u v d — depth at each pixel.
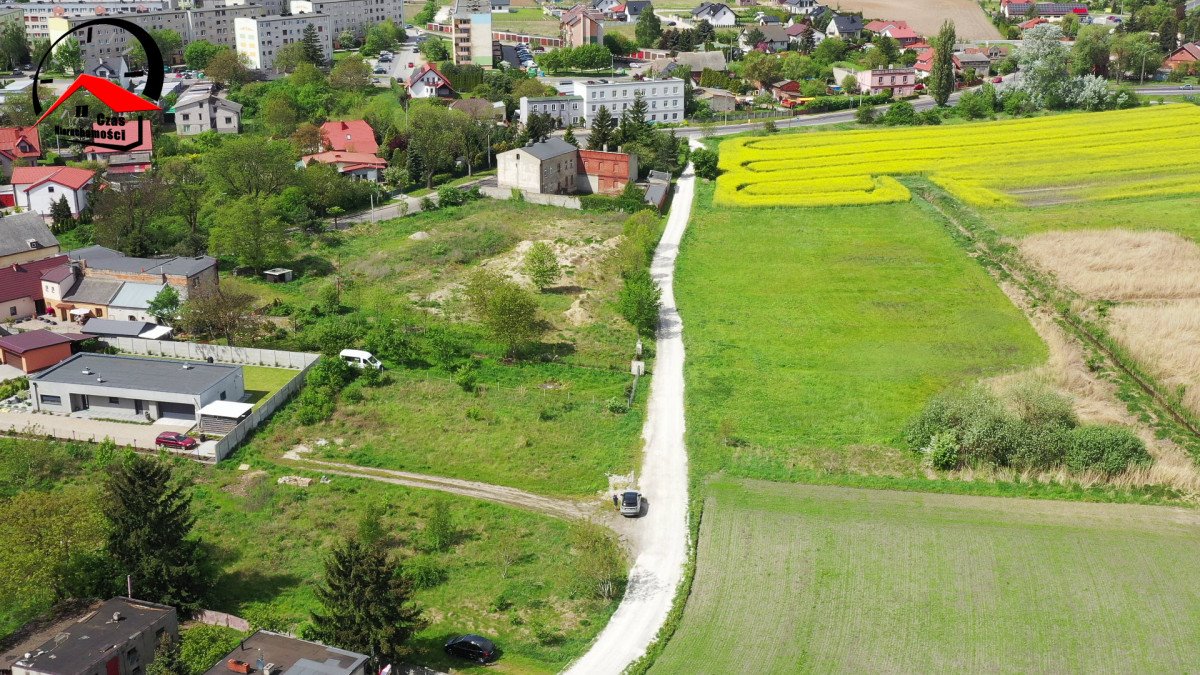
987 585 68.88
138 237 128.00
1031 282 121.75
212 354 103.25
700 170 170.38
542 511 78.31
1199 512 77.25
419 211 149.88
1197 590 68.31
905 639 63.75
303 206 142.50
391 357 102.75
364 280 122.94
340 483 81.62
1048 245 130.75
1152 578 69.50
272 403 92.38
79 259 115.12
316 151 177.38
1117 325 107.38
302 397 94.00
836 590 68.50
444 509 73.69
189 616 65.69
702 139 196.75
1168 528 75.19
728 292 122.12
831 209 152.75
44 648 57.12
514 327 102.06
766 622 65.50
